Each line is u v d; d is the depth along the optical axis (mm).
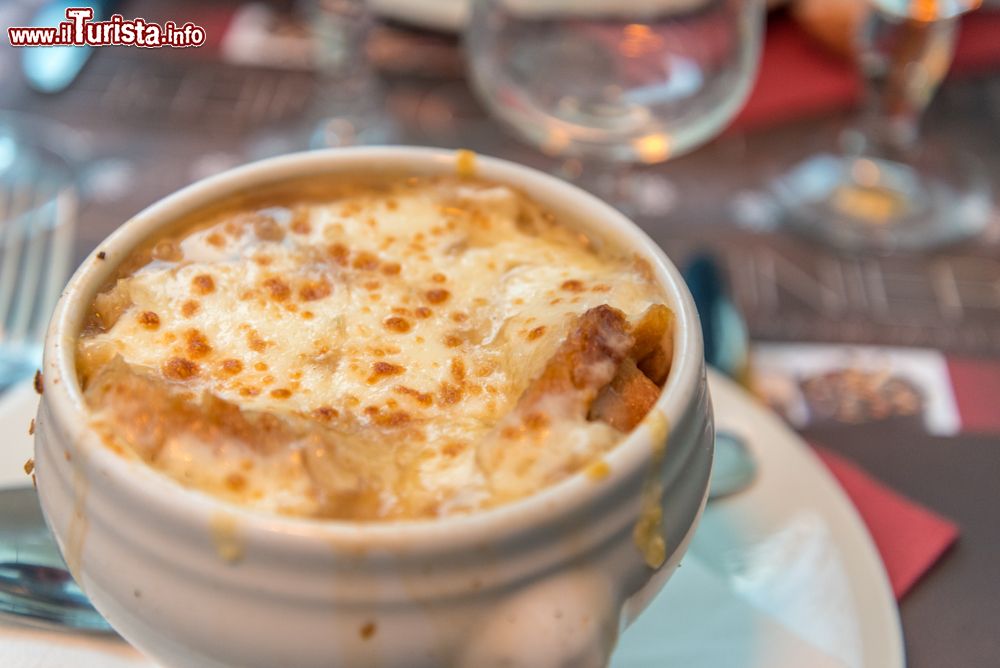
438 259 340
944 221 542
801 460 386
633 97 530
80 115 558
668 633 342
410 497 273
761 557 363
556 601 257
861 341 480
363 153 349
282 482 259
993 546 399
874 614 349
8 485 360
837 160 571
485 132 570
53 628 331
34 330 454
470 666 263
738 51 531
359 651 256
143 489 251
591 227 343
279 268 332
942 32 541
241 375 306
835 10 594
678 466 284
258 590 251
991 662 365
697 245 520
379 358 315
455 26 604
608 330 296
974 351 479
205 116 564
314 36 583
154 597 263
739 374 441
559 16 563
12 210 503
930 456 434
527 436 274
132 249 326
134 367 301
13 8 610
